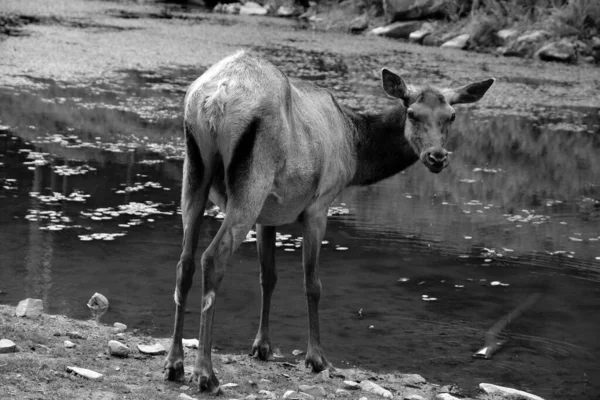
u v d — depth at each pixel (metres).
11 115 29.72
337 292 15.67
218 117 10.27
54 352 11.14
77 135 27.69
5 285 14.77
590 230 20.92
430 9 63.25
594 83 45.94
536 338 14.12
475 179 25.94
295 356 12.70
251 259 17.22
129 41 52.75
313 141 11.60
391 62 48.78
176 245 17.73
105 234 18.11
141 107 32.94
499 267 17.77
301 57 49.28
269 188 10.76
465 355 13.27
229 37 57.91
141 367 11.08
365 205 22.30
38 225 18.44
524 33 56.81
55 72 39.66
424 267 17.47
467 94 13.16
